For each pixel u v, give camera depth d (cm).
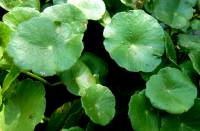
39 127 32
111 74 34
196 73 33
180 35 36
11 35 30
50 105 33
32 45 29
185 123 31
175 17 36
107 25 31
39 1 35
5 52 30
